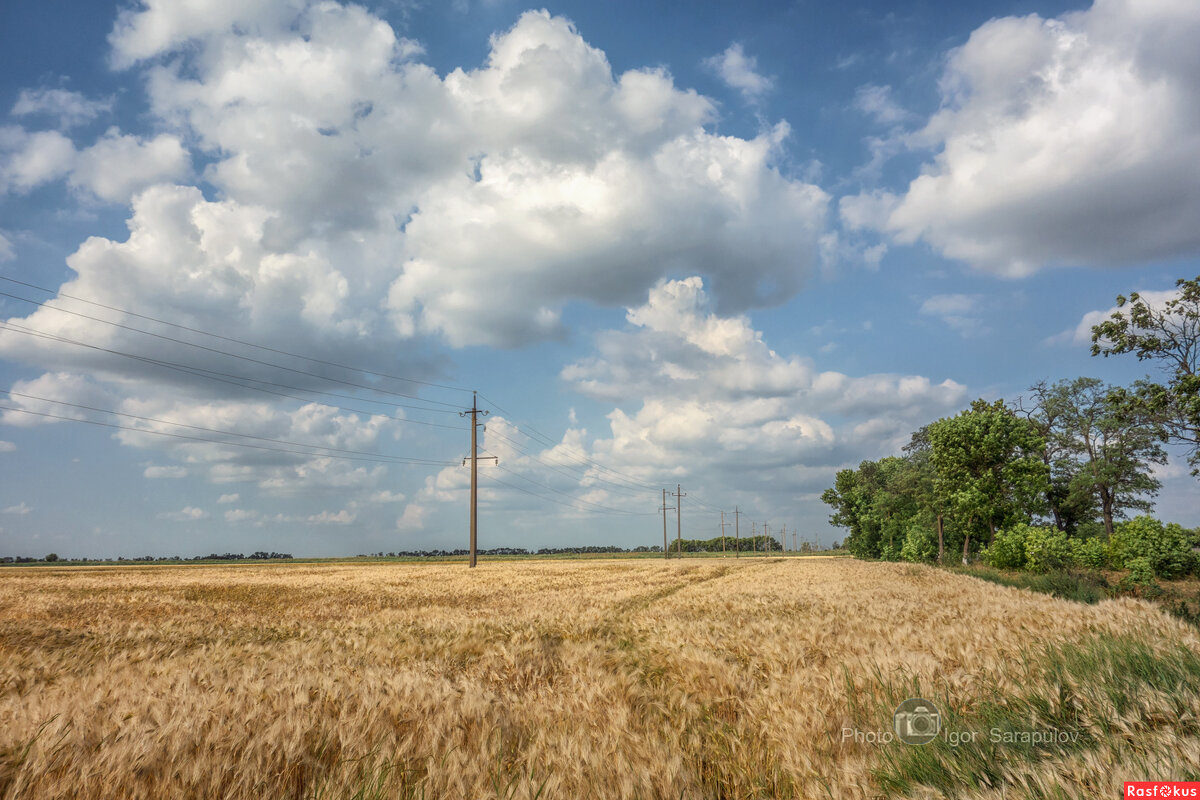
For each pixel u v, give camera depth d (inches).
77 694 243.6
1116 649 276.5
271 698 235.3
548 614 650.8
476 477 2415.1
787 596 818.8
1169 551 1344.7
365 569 2199.8
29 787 164.7
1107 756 159.6
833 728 216.4
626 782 162.6
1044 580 1173.7
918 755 188.4
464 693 241.3
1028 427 2165.4
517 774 174.2
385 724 206.5
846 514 3978.8
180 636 544.4
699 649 338.3
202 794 165.3
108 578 1779.0
